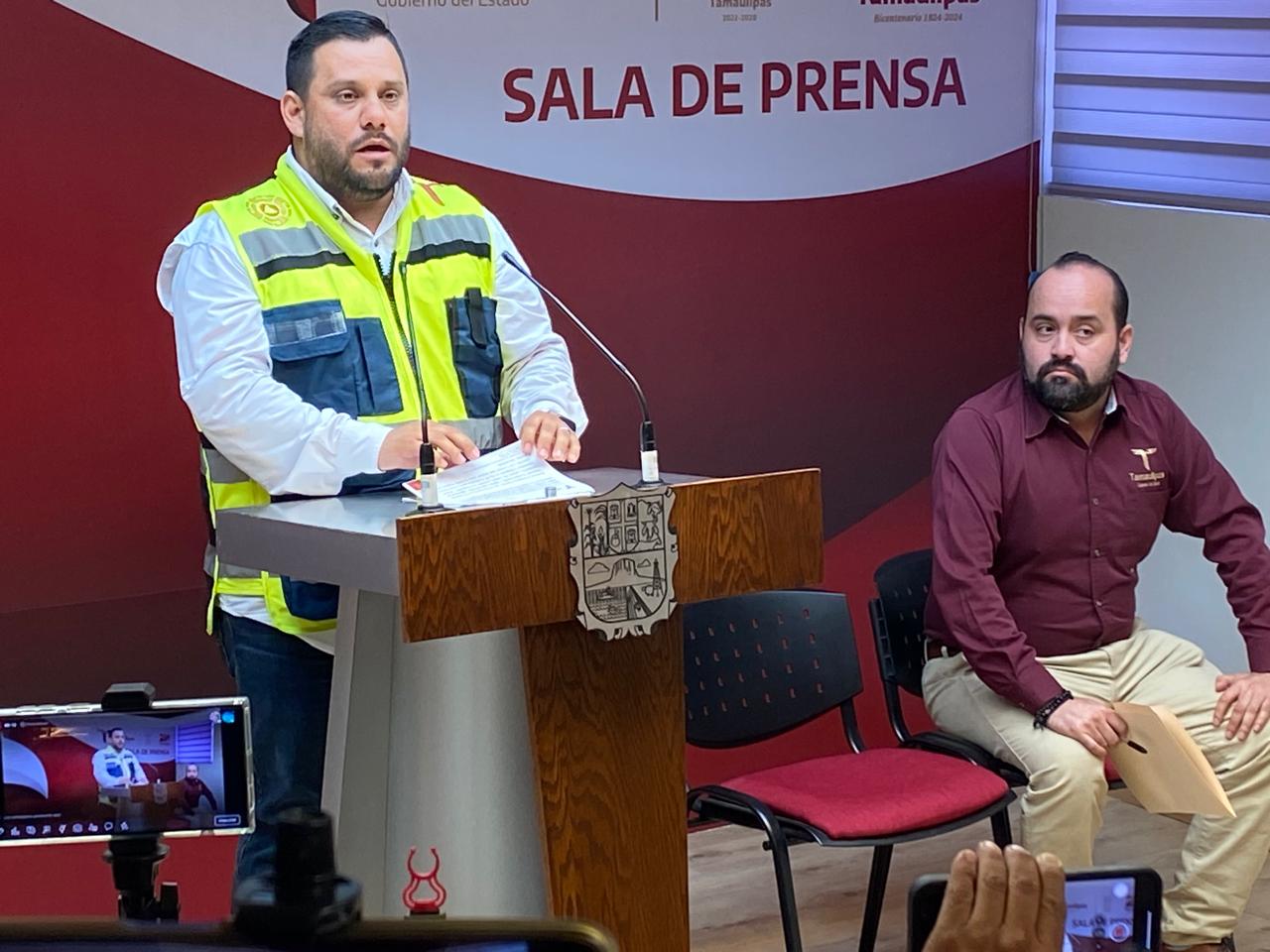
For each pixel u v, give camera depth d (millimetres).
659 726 2291
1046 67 4594
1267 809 3213
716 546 2209
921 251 4418
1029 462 3334
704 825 4277
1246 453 4203
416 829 2285
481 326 2766
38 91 3287
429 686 2260
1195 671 3389
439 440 2350
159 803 1154
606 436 4043
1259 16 4078
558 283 3939
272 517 2252
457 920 740
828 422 4332
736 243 4152
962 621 3236
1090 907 985
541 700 2189
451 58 3748
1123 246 4465
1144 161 4414
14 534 3340
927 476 4488
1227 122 4191
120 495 3439
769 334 4223
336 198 2656
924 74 4359
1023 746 3156
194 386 2551
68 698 3406
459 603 2006
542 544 2068
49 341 3348
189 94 3434
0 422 3312
